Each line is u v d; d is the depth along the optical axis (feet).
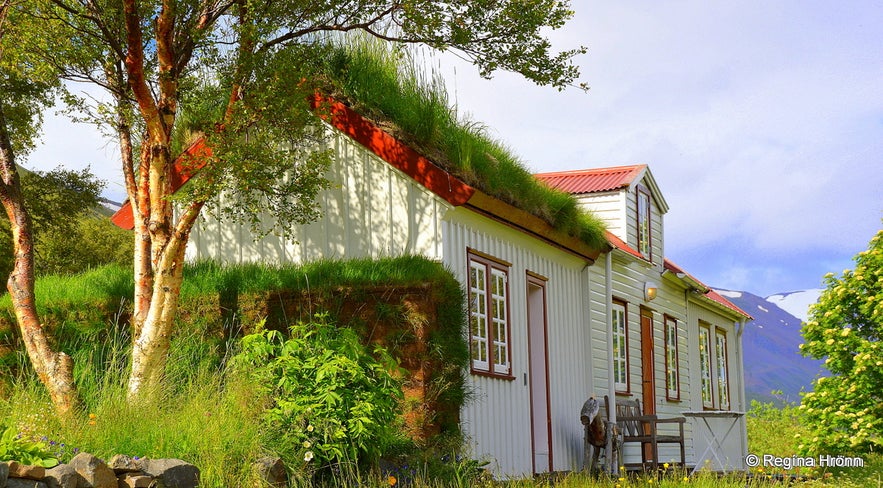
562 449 52.90
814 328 62.59
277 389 32.81
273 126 38.52
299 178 39.45
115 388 33.35
